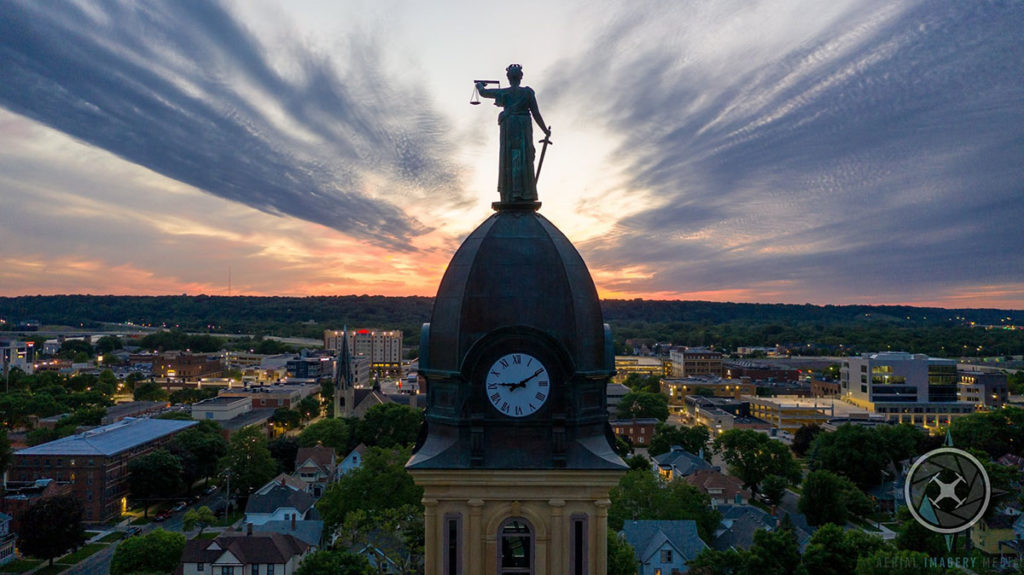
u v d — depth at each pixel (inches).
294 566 4296.3
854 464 6363.2
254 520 5290.4
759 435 6397.6
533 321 1010.1
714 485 5753.0
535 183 1098.7
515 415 1011.3
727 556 3681.1
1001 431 7101.4
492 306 1015.6
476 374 1007.0
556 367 1010.7
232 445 6560.0
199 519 5442.9
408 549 4037.9
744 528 4554.6
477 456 999.6
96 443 6284.5
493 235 1055.0
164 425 7352.4
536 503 1011.3
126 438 6638.8
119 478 6176.2
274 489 5580.7
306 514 5388.8
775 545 3540.8
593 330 1044.5
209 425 7716.5
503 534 1021.8
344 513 4522.6
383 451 4690.0
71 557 5078.7
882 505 6072.8
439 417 1036.5
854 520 5782.5
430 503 1011.9
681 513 4621.1
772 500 6018.7
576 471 996.6
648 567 4030.5
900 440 6707.7
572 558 1003.9
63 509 4911.4
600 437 1051.3
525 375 1011.3
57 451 5969.5
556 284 1027.3
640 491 4790.8
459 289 1040.8
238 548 4138.8
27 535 4790.8
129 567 4281.5
